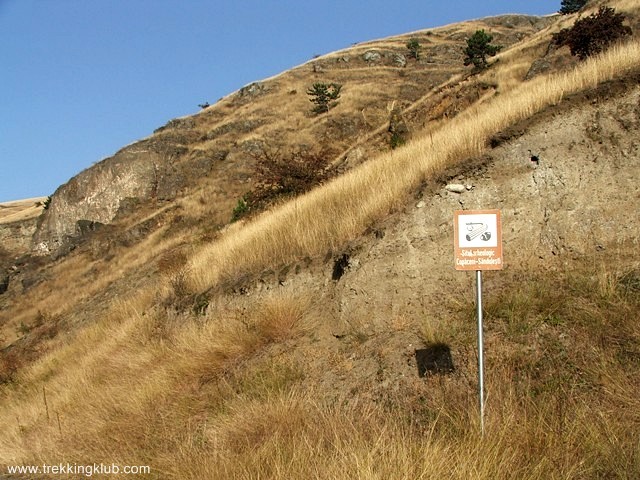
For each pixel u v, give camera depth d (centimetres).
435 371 620
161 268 1777
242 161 3997
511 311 657
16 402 1266
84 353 1425
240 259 1100
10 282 3909
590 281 680
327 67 5928
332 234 933
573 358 578
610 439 452
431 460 446
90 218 4172
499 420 497
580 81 878
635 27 1989
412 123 2541
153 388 831
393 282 779
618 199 771
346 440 524
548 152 812
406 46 6350
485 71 2662
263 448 539
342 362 710
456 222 524
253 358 795
